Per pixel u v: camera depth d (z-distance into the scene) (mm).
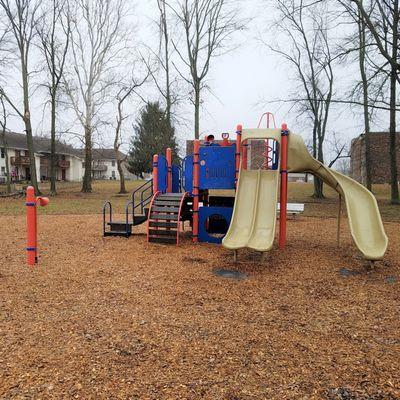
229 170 9234
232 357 3471
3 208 18281
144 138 48812
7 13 24734
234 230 7539
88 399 2795
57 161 66250
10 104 26016
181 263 7176
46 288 5488
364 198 8180
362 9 14070
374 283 5941
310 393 2902
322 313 4633
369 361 3408
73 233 10586
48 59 26938
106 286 5625
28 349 3580
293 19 23562
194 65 23922
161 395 2857
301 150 8570
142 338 3857
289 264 7145
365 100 16781
